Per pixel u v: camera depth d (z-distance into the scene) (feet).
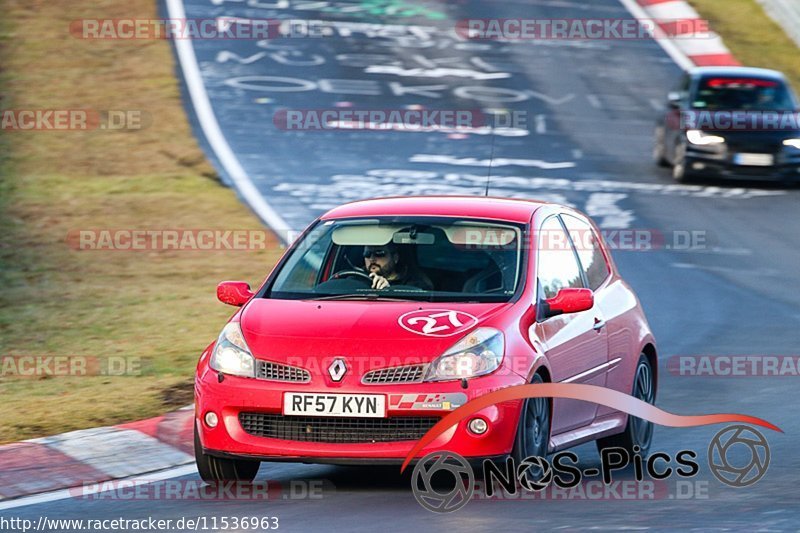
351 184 265.95
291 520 81.15
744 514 82.07
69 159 272.92
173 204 242.37
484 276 95.50
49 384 131.75
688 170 281.54
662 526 78.38
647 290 196.54
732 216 254.68
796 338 163.63
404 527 78.48
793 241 235.20
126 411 116.47
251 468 93.30
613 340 102.89
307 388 86.28
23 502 89.15
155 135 294.87
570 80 378.32
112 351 147.23
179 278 191.83
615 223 245.65
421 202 104.01
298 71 362.33
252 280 191.42
